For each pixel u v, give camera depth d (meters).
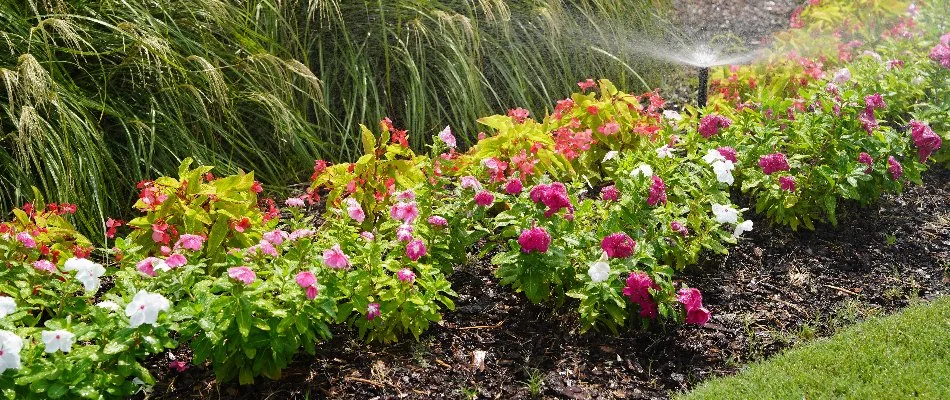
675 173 4.40
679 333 3.81
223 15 4.90
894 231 4.80
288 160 5.04
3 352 2.71
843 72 5.26
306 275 3.04
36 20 4.58
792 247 4.58
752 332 3.85
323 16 5.49
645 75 6.62
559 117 5.07
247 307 3.04
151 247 3.62
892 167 4.75
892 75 5.71
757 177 4.67
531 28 6.04
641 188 4.00
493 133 5.49
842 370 3.38
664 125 4.96
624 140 5.06
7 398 2.80
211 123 4.61
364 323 3.48
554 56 6.08
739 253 4.48
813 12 7.57
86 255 3.56
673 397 3.38
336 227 3.68
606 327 3.80
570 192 4.10
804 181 4.71
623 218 3.98
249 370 3.23
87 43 4.32
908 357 3.45
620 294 3.71
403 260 3.69
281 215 4.59
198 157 4.55
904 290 4.28
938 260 4.56
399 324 3.62
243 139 4.98
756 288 4.21
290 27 5.34
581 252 3.86
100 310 3.00
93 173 4.13
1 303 2.83
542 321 3.82
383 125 4.18
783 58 6.50
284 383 3.33
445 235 3.93
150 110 4.62
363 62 5.44
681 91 6.57
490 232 4.05
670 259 4.23
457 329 3.74
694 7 7.86
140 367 3.01
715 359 3.68
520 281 3.79
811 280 4.31
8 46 4.34
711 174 4.38
